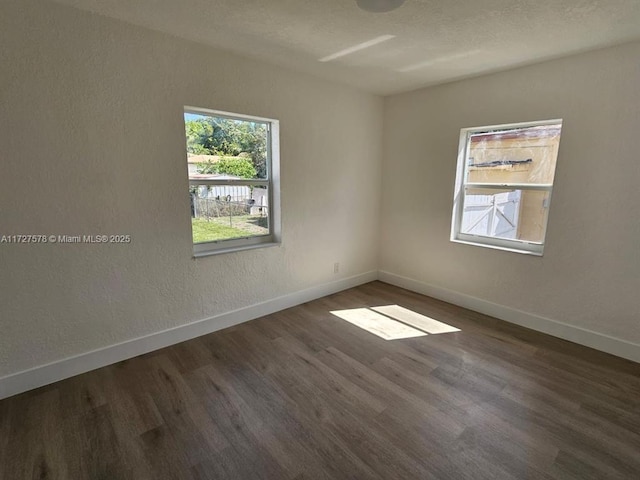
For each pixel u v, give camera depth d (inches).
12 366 79.4
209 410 75.9
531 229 118.1
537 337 111.3
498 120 118.6
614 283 98.5
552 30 83.4
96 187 85.4
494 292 126.6
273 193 126.6
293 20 81.1
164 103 93.2
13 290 77.5
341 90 136.3
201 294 109.7
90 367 90.4
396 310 133.3
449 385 85.4
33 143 75.6
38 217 78.4
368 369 92.4
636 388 84.0
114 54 83.4
